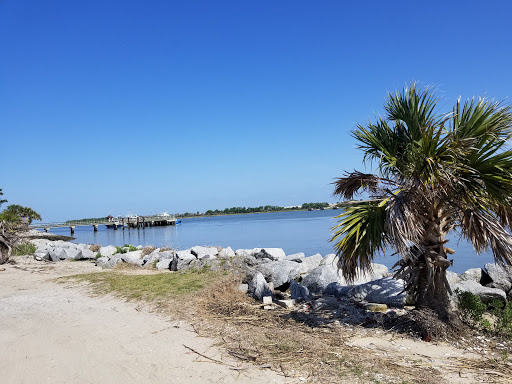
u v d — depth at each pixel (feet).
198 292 31.17
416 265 21.52
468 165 19.62
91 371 17.79
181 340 21.27
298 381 15.69
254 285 32.19
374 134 23.27
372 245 20.54
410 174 20.07
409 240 18.93
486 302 26.21
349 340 20.12
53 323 25.54
